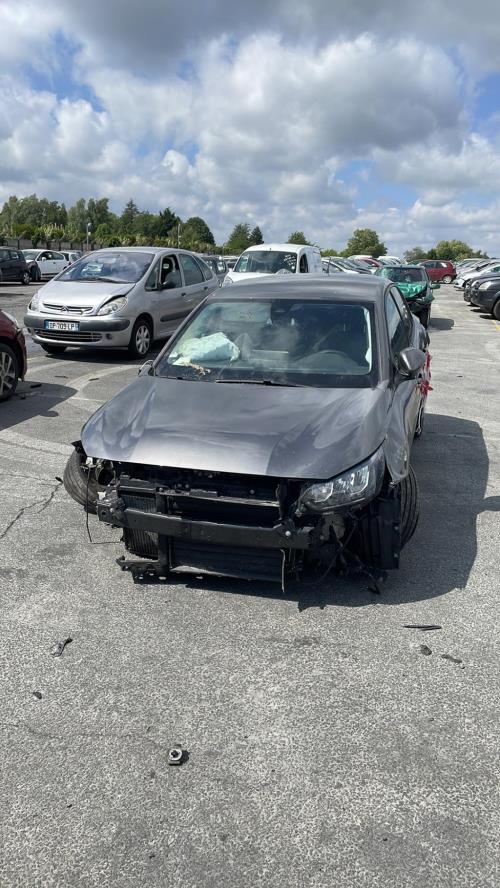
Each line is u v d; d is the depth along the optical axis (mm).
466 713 2768
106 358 10930
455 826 2234
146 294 10773
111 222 139625
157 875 2061
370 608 3527
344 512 3256
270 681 2947
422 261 49469
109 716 2732
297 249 15258
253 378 4113
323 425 3525
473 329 17672
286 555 3350
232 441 3381
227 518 3311
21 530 4410
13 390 7910
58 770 2459
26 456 5875
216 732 2646
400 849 2148
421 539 4387
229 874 2062
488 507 4969
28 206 127062
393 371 4332
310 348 4316
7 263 30250
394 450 3580
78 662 3074
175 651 3158
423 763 2500
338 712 2762
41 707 2783
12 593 3650
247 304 4766
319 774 2445
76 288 10500
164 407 3775
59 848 2148
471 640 3270
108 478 4027
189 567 3533
